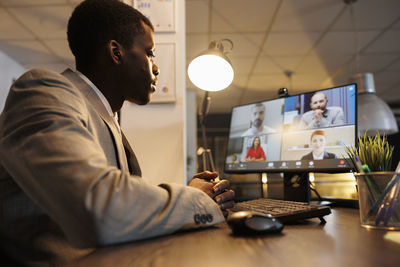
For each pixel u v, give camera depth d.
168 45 1.57
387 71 4.73
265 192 1.42
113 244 0.49
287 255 0.42
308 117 1.19
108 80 0.82
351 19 3.28
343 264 0.37
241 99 6.07
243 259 0.40
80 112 0.61
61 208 0.46
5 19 3.04
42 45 3.61
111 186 0.49
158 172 1.50
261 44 3.81
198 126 7.23
